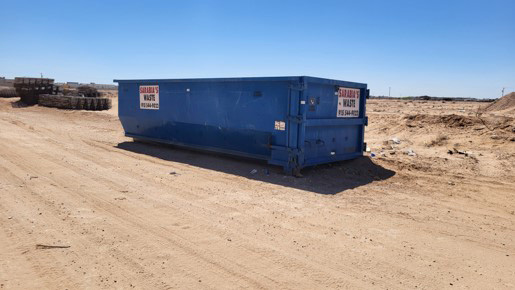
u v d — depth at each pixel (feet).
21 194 23.52
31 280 13.53
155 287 13.34
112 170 31.83
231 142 37.47
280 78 31.78
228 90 36.58
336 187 28.89
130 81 47.96
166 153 42.11
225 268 14.92
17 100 114.93
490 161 37.52
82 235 17.62
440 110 119.75
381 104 198.08
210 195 25.38
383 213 22.66
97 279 13.75
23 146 41.16
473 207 24.48
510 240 19.01
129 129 50.60
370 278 14.55
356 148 38.81
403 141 50.24
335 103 35.14
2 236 17.16
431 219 21.84
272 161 33.42
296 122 31.22
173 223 19.65
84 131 60.08
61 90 121.19
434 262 16.19
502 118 51.42
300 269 15.05
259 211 22.24
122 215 20.56
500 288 14.15
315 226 20.01
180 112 41.86
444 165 36.96
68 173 29.78
